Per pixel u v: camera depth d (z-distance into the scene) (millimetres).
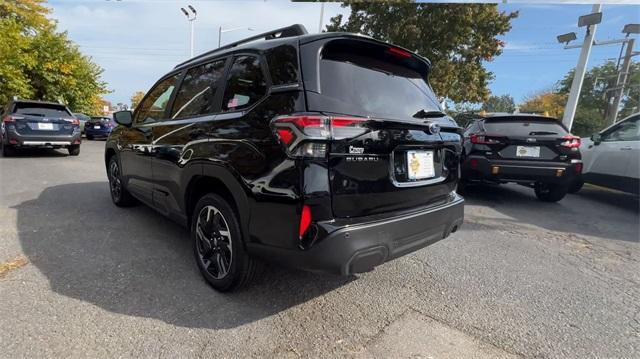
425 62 3021
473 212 5633
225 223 2578
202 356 2039
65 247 3486
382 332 2336
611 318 2629
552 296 2932
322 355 2090
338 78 2305
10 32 17953
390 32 16047
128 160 4254
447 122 2893
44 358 1970
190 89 3275
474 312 2629
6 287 2693
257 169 2229
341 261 2080
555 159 5703
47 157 10414
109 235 3854
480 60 17969
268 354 2080
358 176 2166
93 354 2020
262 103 2320
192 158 2814
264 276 3020
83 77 22359
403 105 2619
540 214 5672
